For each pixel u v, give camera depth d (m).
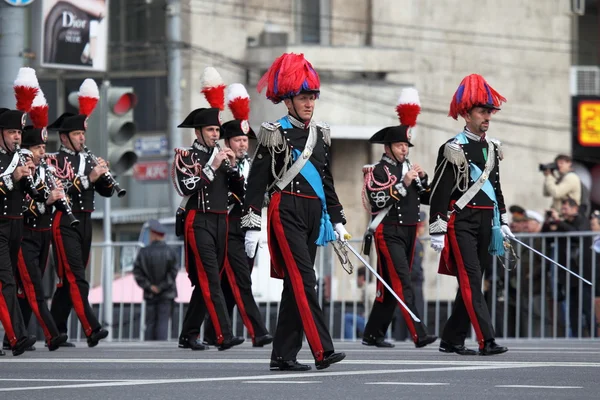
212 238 28.67
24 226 29.08
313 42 71.44
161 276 38.12
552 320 35.72
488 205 25.16
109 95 38.78
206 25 67.69
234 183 29.11
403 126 30.00
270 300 39.72
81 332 38.84
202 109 28.55
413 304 29.89
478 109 25.00
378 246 29.95
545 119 77.88
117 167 38.91
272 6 69.88
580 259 35.00
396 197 29.61
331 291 38.50
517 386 18.59
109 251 39.12
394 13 72.62
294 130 21.11
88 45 40.53
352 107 69.06
